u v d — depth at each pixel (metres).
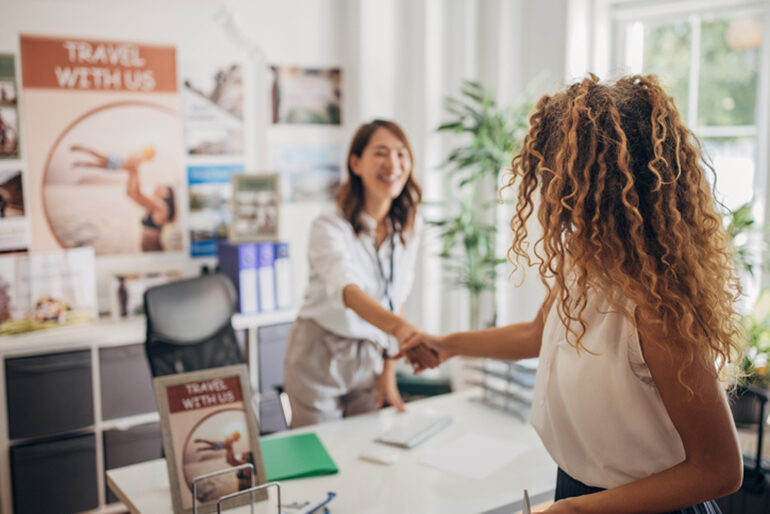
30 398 2.71
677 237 1.01
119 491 1.55
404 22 3.78
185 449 1.45
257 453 1.51
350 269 2.11
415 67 3.78
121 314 3.07
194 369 2.27
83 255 2.96
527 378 1.97
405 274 2.39
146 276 3.12
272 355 3.25
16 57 2.93
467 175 3.84
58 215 3.08
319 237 2.18
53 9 2.98
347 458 1.71
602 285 1.08
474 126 3.42
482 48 3.74
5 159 2.95
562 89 1.16
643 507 1.05
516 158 1.18
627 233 1.03
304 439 1.79
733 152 3.22
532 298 3.70
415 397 3.78
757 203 3.12
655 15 3.40
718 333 1.03
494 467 1.65
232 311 2.41
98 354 2.84
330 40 3.69
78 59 3.05
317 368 2.27
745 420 2.01
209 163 3.41
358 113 3.74
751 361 2.07
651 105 1.06
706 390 1.01
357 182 2.23
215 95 3.39
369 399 2.37
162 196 3.31
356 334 2.25
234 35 3.41
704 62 3.28
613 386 1.11
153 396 2.97
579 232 1.04
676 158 1.03
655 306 1.01
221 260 3.33
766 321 2.54
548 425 1.26
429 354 1.84
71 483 2.81
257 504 1.47
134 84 3.19
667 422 1.11
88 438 2.83
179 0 3.25
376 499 1.49
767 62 3.08
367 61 3.72
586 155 1.04
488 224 3.81
